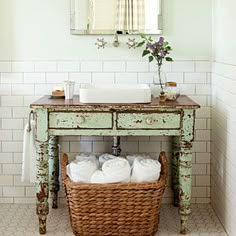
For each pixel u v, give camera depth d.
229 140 3.12
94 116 3.04
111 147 3.75
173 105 3.03
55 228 3.29
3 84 3.69
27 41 3.64
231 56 3.05
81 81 3.68
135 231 3.12
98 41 3.63
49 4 3.61
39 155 3.09
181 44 3.64
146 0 3.59
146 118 3.04
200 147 3.75
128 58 3.65
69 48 3.65
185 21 3.62
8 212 3.60
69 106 3.02
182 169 3.11
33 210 3.65
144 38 3.52
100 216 3.07
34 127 3.25
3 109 3.71
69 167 3.17
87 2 3.59
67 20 3.62
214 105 3.60
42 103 3.09
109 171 3.05
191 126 3.05
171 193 3.79
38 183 3.13
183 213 3.16
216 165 3.55
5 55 3.65
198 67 3.66
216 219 3.46
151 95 3.40
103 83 3.67
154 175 3.08
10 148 3.74
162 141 3.75
